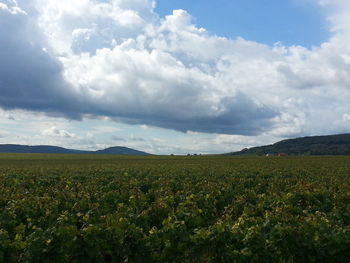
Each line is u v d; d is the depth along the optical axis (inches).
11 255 402.6
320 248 419.2
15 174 1370.6
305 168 1769.2
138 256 416.5
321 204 697.6
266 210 600.4
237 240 430.9
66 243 402.9
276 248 421.7
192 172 1449.3
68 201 705.0
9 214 550.3
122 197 743.7
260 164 2322.8
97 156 4598.9
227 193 808.3
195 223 553.9
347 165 2153.1
